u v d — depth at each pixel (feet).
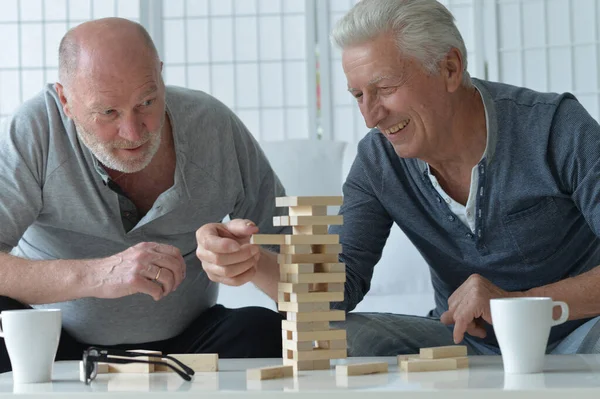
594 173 7.29
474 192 7.64
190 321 8.96
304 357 5.65
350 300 7.99
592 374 5.14
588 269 8.13
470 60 20.80
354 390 4.58
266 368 5.32
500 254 7.82
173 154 8.47
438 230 8.03
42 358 5.45
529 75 20.71
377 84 7.08
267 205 9.27
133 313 8.61
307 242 5.70
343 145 14.24
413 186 7.97
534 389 4.50
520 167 7.53
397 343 8.00
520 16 20.67
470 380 4.96
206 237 6.00
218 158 8.70
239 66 21.56
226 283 6.16
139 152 7.73
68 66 7.57
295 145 14.21
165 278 6.90
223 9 21.52
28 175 8.16
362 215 8.25
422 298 12.09
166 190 8.38
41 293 7.39
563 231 7.77
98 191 8.30
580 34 20.48
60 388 5.10
